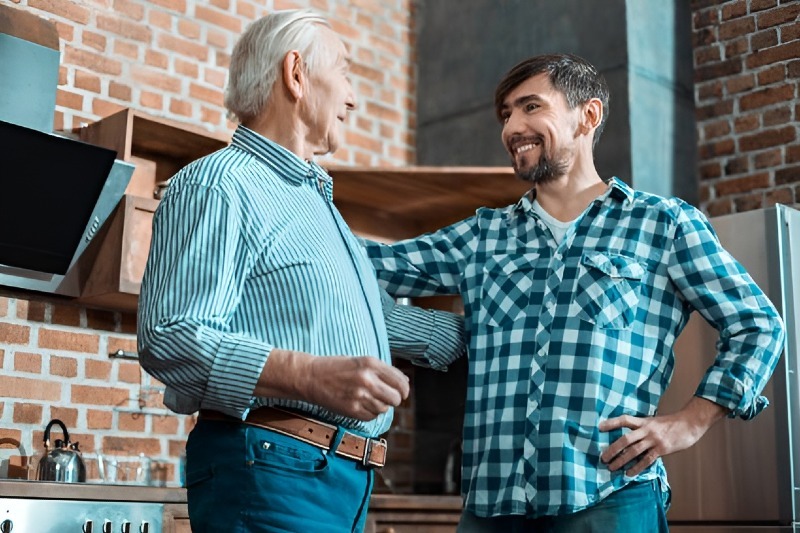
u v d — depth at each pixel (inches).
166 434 133.8
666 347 74.2
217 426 60.1
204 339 55.5
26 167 110.9
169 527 109.3
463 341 82.3
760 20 164.4
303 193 65.6
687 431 70.5
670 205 75.9
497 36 174.2
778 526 121.1
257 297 60.0
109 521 104.6
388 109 176.9
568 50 164.4
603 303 73.2
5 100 118.0
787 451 122.0
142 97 140.4
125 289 119.9
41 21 125.6
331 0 170.2
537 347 74.1
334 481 60.7
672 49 166.4
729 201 163.5
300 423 59.7
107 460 124.3
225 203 59.8
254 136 65.9
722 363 72.4
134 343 133.1
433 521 127.1
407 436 164.4
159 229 60.7
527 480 71.6
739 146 163.8
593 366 71.7
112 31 138.5
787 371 123.9
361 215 155.6
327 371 55.0
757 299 72.7
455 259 82.7
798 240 130.2
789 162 157.8
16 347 121.4
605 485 69.7
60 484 101.8
